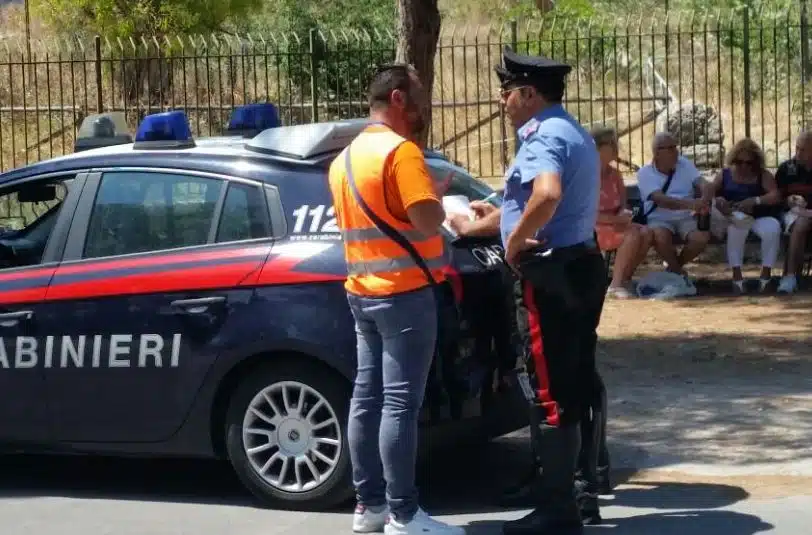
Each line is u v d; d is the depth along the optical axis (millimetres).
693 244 11586
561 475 5535
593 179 5473
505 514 6117
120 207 6430
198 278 6113
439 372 5809
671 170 11773
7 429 6523
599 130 10562
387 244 5359
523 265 5398
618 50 18391
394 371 5422
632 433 7422
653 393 8273
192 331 6109
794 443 7102
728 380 8531
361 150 5391
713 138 15852
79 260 6426
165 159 6395
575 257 5430
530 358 5488
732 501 6164
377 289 5379
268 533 5820
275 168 6195
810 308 10727
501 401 6156
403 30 9664
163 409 6211
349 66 15352
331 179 5562
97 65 15219
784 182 11758
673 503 6164
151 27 20125
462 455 7258
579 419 5539
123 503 6473
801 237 11492
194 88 17250
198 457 6250
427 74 9719
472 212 6102
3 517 6266
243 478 6164
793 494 6246
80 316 6324
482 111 17625
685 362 9086
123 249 6375
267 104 7156
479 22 23406
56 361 6363
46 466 7332
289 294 5949
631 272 11758
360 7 22047
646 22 20250
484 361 6031
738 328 10125
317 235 6008
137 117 15523
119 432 6312
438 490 6582
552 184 5223
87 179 6535
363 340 5605
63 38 19578
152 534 5906
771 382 8430
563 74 5488
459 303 5879
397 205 5340
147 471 7148
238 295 6043
